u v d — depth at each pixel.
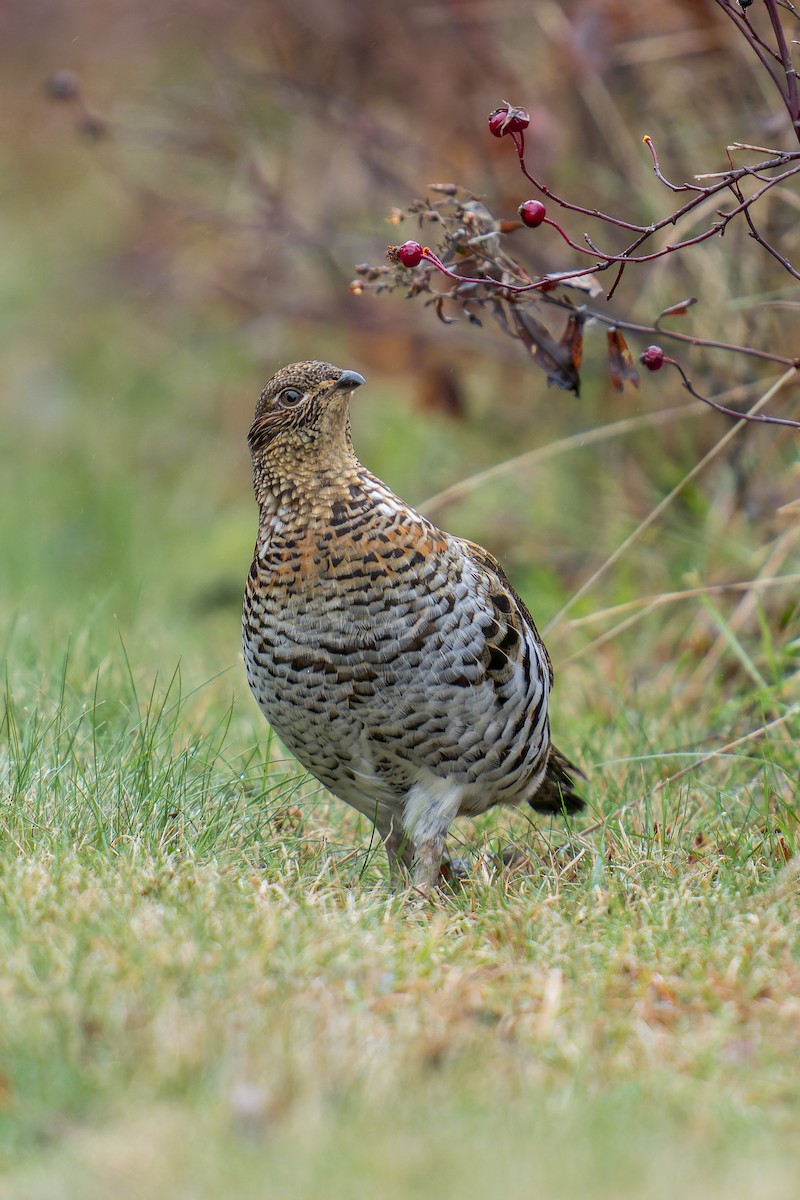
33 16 17.00
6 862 7.04
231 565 15.56
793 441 11.48
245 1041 5.47
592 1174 4.71
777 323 11.58
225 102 15.12
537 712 7.95
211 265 15.91
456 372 14.05
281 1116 5.05
